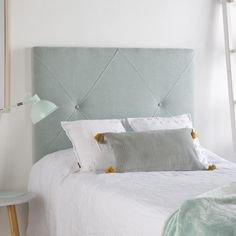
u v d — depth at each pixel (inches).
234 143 157.0
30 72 139.6
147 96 148.9
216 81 162.2
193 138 135.4
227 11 158.2
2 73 136.4
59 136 139.6
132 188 101.4
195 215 74.7
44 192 128.0
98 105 143.5
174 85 151.9
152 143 126.6
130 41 150.4
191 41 158.4
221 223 71.4
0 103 136.5
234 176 115.5
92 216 103.5
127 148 124.7
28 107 139.8
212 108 161.9
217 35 161.8
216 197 81.4
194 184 104.5
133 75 147.2
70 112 140.9
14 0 138.0
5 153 138.4
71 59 140.5
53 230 122.7
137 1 151.0
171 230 76.0
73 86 140.9
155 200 90.4
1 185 138.3
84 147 128.2
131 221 88.9
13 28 138.0
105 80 144.0
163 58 150.6
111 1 147.9
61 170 124.4
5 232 139.6
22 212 140.4
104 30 147.2
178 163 125.7
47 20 141.2
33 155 139.4
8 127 138.2
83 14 144.9
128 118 141.9
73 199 113.3
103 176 115.6
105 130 133.3
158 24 153.9
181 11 156.9
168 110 151.6
